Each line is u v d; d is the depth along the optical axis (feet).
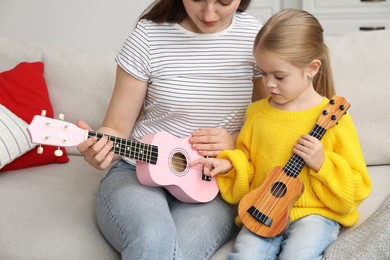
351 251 4.64
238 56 5.61
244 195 5.39
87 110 7.10
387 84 6.49
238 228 5.57
